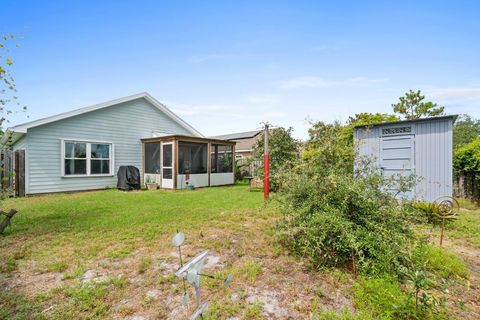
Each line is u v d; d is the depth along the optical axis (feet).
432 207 15.51
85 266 10.02
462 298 7.76
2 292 8.09
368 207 9.98
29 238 13.41
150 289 8.30
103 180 37.45
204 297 7.82
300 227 10.35
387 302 6.84
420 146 21.97
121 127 39.78
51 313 6.95
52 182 32.42
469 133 73.00
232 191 34.73
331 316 6.64
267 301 7.57
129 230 14.78
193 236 13.75
